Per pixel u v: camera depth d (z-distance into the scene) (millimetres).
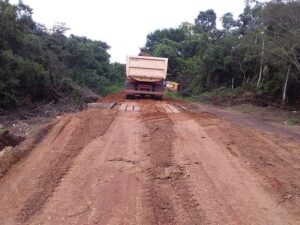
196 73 53844
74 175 8336
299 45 28672
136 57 26641
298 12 28391
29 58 26609
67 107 22766
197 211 6691
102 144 11016
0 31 23391
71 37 45031
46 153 10070
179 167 9055
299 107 33906
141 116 16391
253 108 31609
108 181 7984
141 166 9023
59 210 6598
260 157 10461
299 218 6590
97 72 47281
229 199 7297
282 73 35625
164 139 11711
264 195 7590
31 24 31781
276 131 16781
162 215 6465
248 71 43406
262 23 34156
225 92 42438
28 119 17859
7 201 7008
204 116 17250
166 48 61375
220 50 46031
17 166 9031
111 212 6531
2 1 24062
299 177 8961
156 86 27125
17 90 22438
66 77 29641
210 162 9609
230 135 12984
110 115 16297
